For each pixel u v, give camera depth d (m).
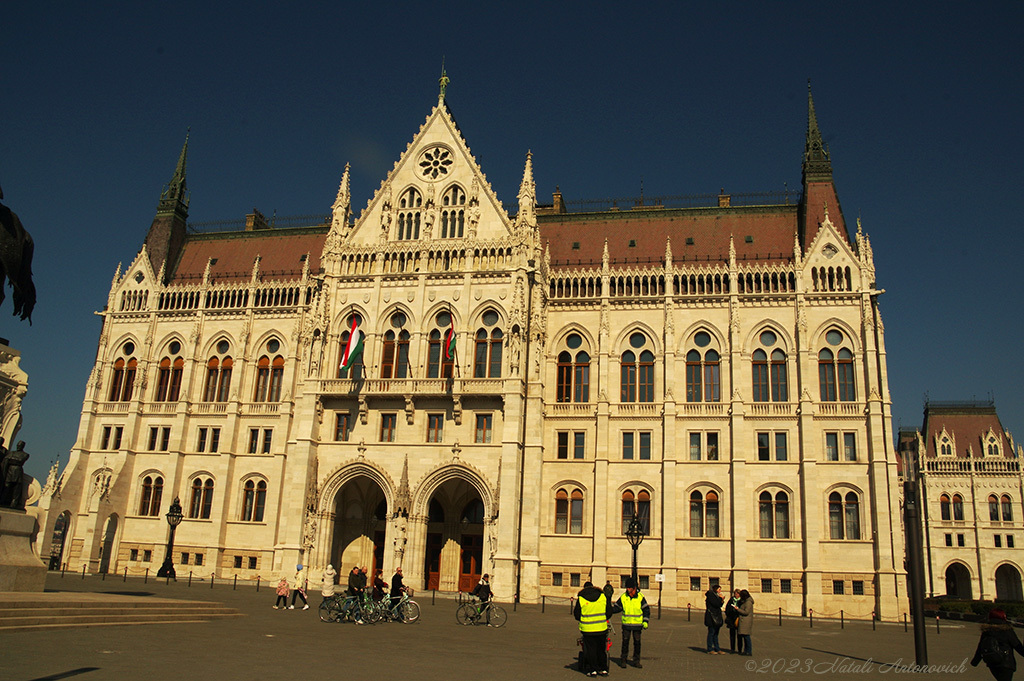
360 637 33.50
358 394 68.19
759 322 69.69
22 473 35.16
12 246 32.56
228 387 78.88
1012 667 21.42
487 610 42.94
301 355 76.56
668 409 68.44
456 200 73.81
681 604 64.56
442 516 70.19
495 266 69.88
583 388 72.06
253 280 80.25
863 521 63.69
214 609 38.62
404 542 64.31
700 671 28.56
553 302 73.81
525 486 65.50
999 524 118.25
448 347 67.12
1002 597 121.25
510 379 65.62
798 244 70.50
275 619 39.56
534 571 63.84
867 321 67.25
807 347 67.88
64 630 29.22
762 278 70.56
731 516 65.81
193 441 77.31
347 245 73.69
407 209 74.44
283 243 87.62
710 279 72.12
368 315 71.12
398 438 67.31
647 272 73.00
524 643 34.75
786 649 37.44
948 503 120.94
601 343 71.25
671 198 82.56
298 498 66.56
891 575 61.66
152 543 75.00
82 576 65.06
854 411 66.12
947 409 127.62
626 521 67.56
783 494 65.88
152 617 34.25
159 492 76.81
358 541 70.19
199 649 27.00
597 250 78.88
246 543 73.50
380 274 71.69
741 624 34.47
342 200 75.25
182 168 92.62
